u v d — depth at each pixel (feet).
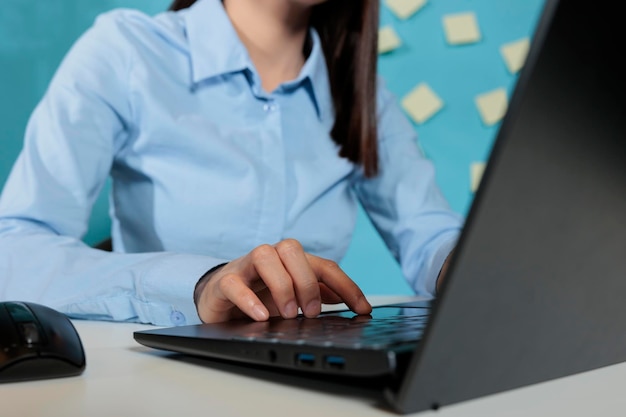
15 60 6.41
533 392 1.19
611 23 0.87
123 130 3.60
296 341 1.19
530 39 0.83
